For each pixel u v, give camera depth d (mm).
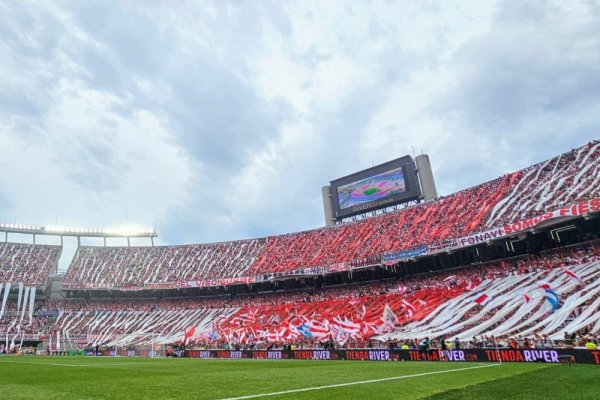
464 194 68125
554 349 25766
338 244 78188
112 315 86500
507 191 60094
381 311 57719
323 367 27859
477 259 58938
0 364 34000
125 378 20641
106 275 94562
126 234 112750
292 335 54750
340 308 64125
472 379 18172
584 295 38812
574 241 49719
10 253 96625
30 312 86625
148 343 69250
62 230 106188
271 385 17000
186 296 89375
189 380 19391
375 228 76625
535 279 46969
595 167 50281
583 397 12227
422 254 58312
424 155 79438
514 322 41312
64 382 18828
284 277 72750
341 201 85938
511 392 13703
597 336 32156
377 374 21516
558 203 48938
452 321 47156
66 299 93938
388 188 79750
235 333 63031
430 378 19000
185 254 97875
